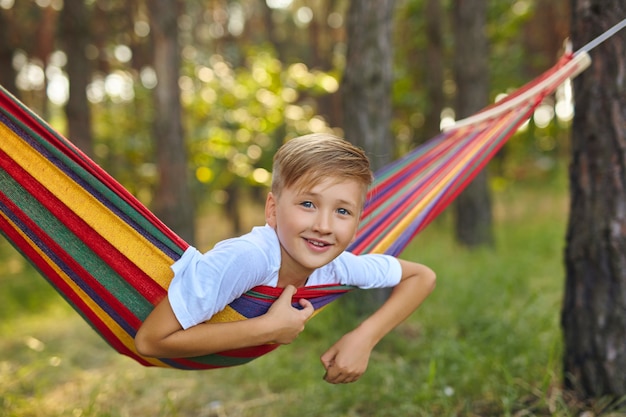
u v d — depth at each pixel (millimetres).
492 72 11484
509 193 13195
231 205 12594
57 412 3672
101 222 2002
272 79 10062
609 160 3016
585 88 3059
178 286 1748
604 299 3074
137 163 10922
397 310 2180
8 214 2090
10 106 1980
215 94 10227
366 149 4934
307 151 1697
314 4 17531
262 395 3836
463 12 8617
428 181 2787
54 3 11211
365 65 4906
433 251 8086
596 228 3072
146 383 4113
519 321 4359
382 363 3936
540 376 3512
